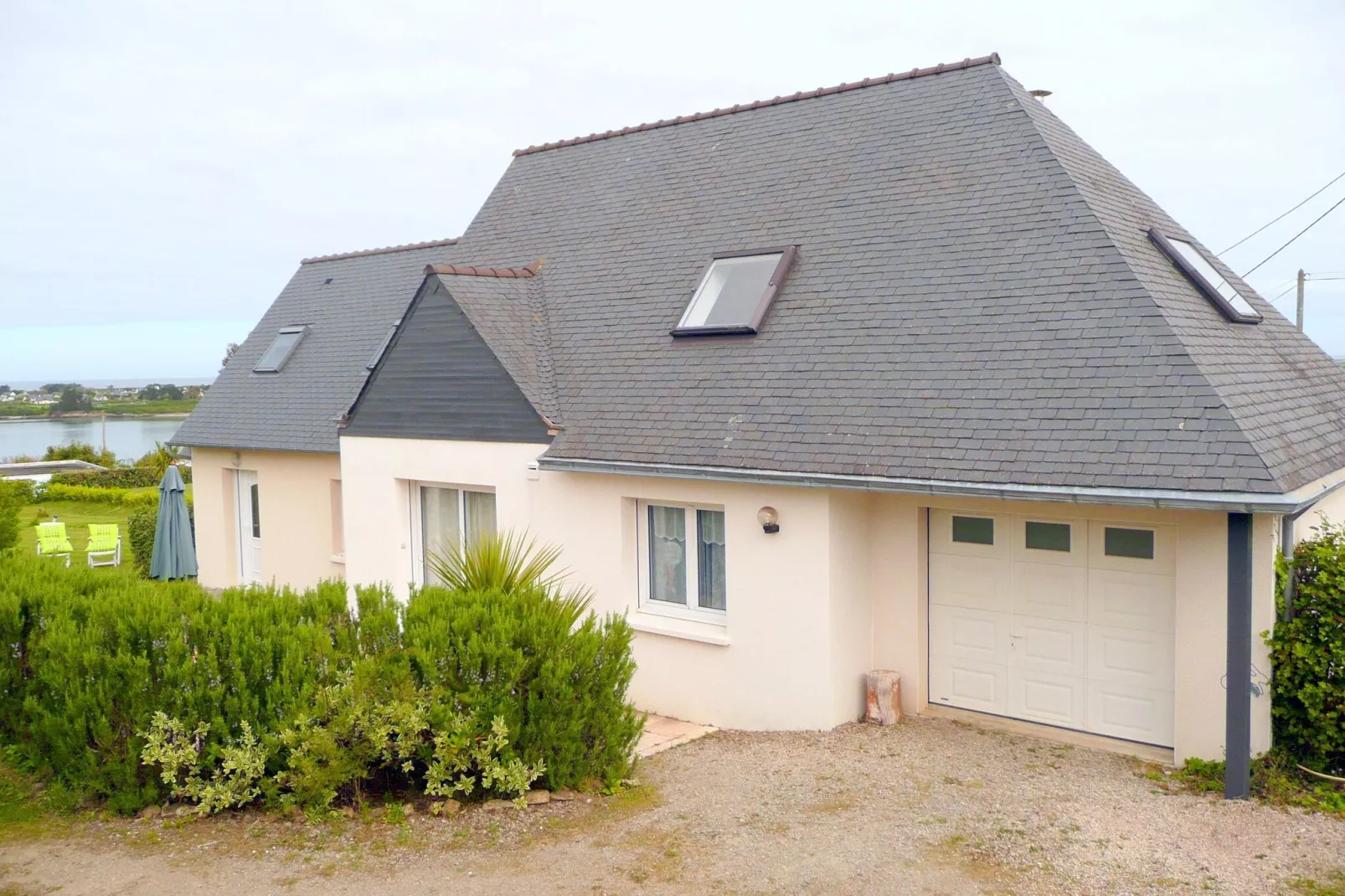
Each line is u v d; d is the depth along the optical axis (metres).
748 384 10.88
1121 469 7.99
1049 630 9.67
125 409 100.19
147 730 7.43
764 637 10.33
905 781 8.47
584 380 12.30
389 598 8.43
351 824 7.39
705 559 11.14
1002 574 9.95
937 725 10.03
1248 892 6.30
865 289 11.02
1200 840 7.07
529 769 7.82
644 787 8.42
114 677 7.48
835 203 12.36
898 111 13.07
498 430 12.33
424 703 7.56
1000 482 8.39
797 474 9.52
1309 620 7.93
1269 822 7.34
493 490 12.91
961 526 10.20
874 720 10.17
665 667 11.24
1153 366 8.63
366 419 13.94
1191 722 8.48
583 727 8.15
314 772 7.25
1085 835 7.20
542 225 15.52
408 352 13.39
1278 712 8.14
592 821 7.57
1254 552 8.08
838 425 9.76
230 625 7.66
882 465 9.12
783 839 7.23
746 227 12.89
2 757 8.70
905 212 11.58
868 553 10.48
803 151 13.52
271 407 19.33
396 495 13.69
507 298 13.45
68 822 7.47
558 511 11.89
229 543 20.08
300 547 18.22
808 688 10.03
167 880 6.50
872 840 7.20
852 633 10.25
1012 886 6.43
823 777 8.64
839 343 10.61
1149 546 9.06
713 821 7.59
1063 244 10.10
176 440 20.00
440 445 13.02
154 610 7.82
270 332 22.08
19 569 9.61
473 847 7.05
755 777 8.70
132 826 7.36
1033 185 10.89
